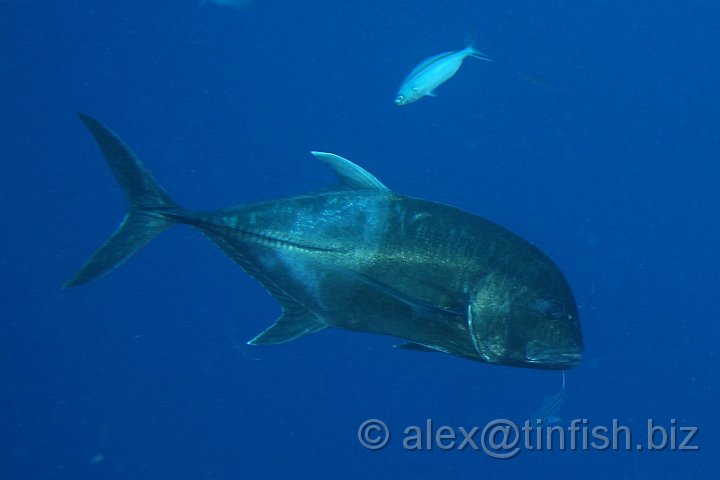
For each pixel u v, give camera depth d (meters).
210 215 3.68
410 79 7.80
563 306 3.12
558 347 3.11
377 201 3.30
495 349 3.07
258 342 3.48
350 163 3.45
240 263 3.66
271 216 3.51
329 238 3.33
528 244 3.20
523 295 3.06
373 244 3.22
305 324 3.49
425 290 3.12
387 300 3.16
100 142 3.87
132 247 3.83
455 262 3.10
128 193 3.88
